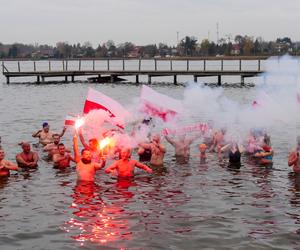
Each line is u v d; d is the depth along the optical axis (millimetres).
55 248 9125
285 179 14344
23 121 27344
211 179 14359
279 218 10805
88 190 13133
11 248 9117
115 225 10359
